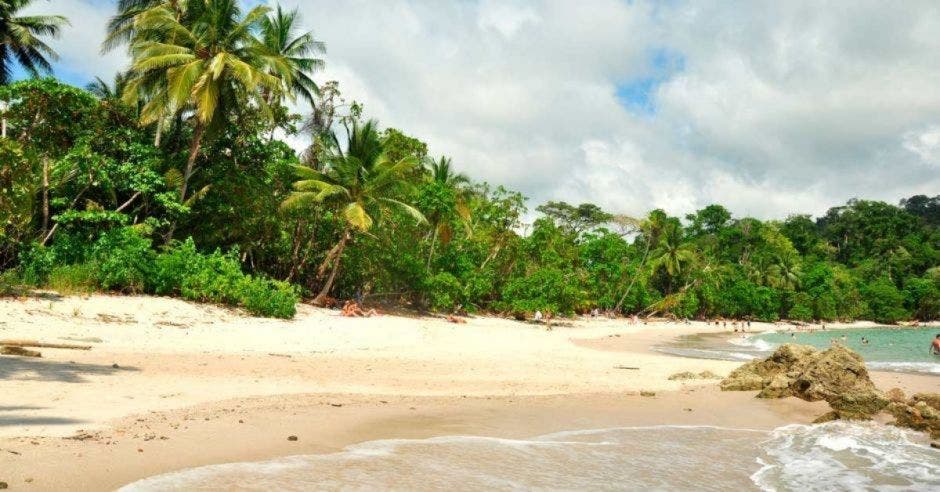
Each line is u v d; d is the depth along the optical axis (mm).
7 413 7844
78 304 18969
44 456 6293
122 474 6148
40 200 25312
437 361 18922
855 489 7770
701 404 14203
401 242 38531
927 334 65188
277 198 34062
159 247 27031
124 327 17750
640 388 16219
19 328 15031
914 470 8844
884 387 18141
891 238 112938
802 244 116938
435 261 41844
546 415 11734
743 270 87938
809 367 15734
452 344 24859
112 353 13992
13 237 22641
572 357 23453
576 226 82438
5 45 36281
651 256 76125
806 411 13883
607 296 64000
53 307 17953
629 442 9914
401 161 32844
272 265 35750
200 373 12648
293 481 6527
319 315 28531
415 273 37844
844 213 129250
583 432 10477
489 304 48688
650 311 72938
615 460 8609
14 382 9586
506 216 49844
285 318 25312
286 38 37375
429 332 27703
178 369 12820
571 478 7500
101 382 10438
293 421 9320
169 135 32312
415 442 8852
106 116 27766
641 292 69000
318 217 34969
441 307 40562
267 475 6664
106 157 26312
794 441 10727
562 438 9875
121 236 22750
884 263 108250
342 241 33031
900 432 11812
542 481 7270
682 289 75562
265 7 28859
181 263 23797
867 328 81938
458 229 44781
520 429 10344
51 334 15125
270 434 8438
